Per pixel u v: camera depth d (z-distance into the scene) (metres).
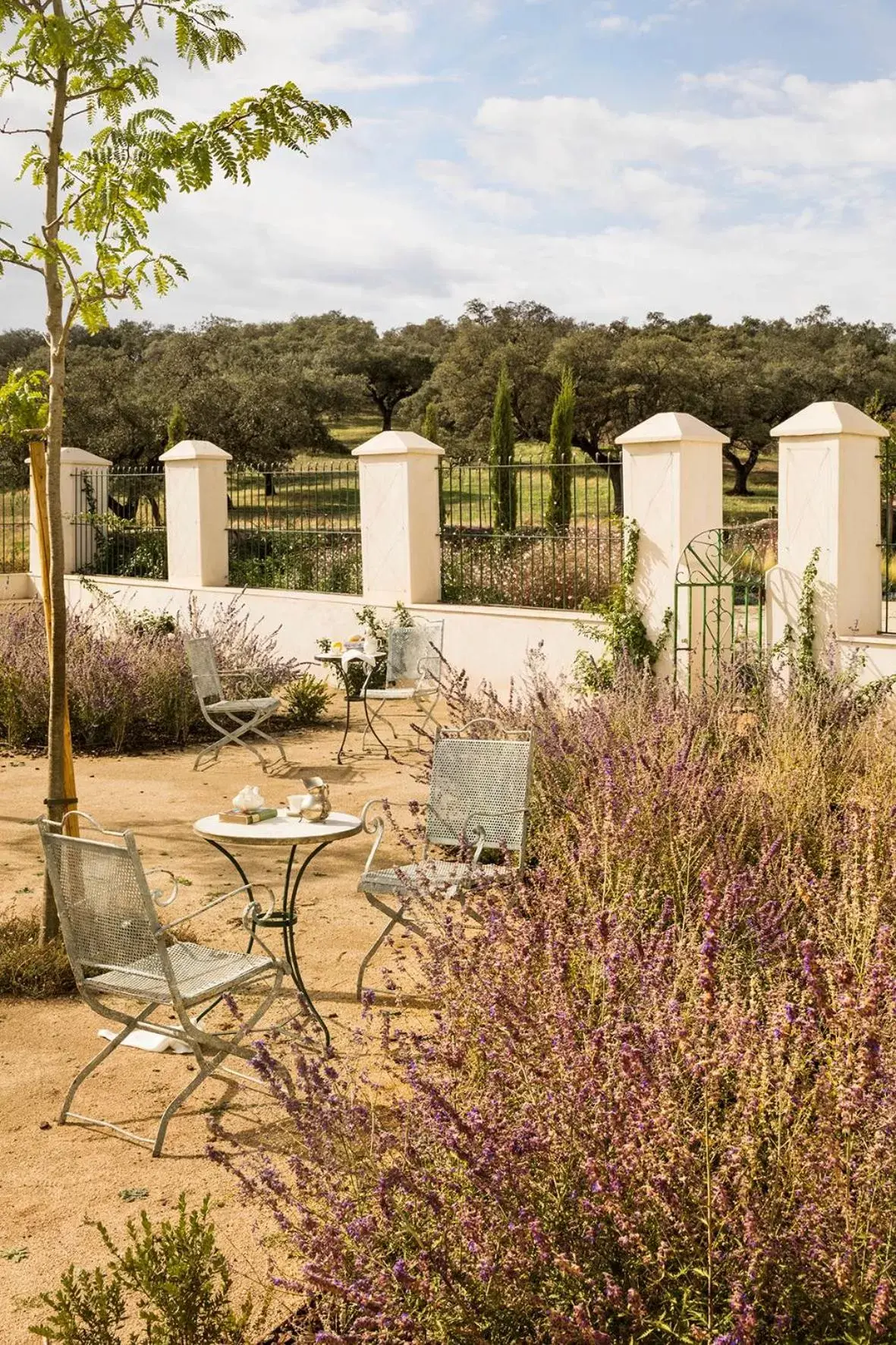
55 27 4.58
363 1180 2.65
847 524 9.00
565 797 5.88
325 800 5.16
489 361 43.28
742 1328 1.95
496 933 3.65
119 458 28.27
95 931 3.94
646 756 5.77
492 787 5.41
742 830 5.06
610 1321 2.19
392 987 3.75
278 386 30.30
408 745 10.44
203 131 4.81
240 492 15.67
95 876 3.86
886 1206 2.20
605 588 12.51
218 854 7.10
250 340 59.56
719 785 5.71
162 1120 3.70
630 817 4.78
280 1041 4.34
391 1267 2.32
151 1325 2.45
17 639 12.27
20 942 5.29
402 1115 2.93
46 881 5.23
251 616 14.82
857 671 8.88
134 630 12.88
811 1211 2.16
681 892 4.69
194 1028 3.83
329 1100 2.83
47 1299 2.48
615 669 10.21
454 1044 3.09
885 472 9.30
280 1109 3.94
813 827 5.46
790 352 52.38
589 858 4.52
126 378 28.95
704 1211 2.25
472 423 43.66
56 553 5.15
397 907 5.98
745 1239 2.16
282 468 26.66
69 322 5.06
